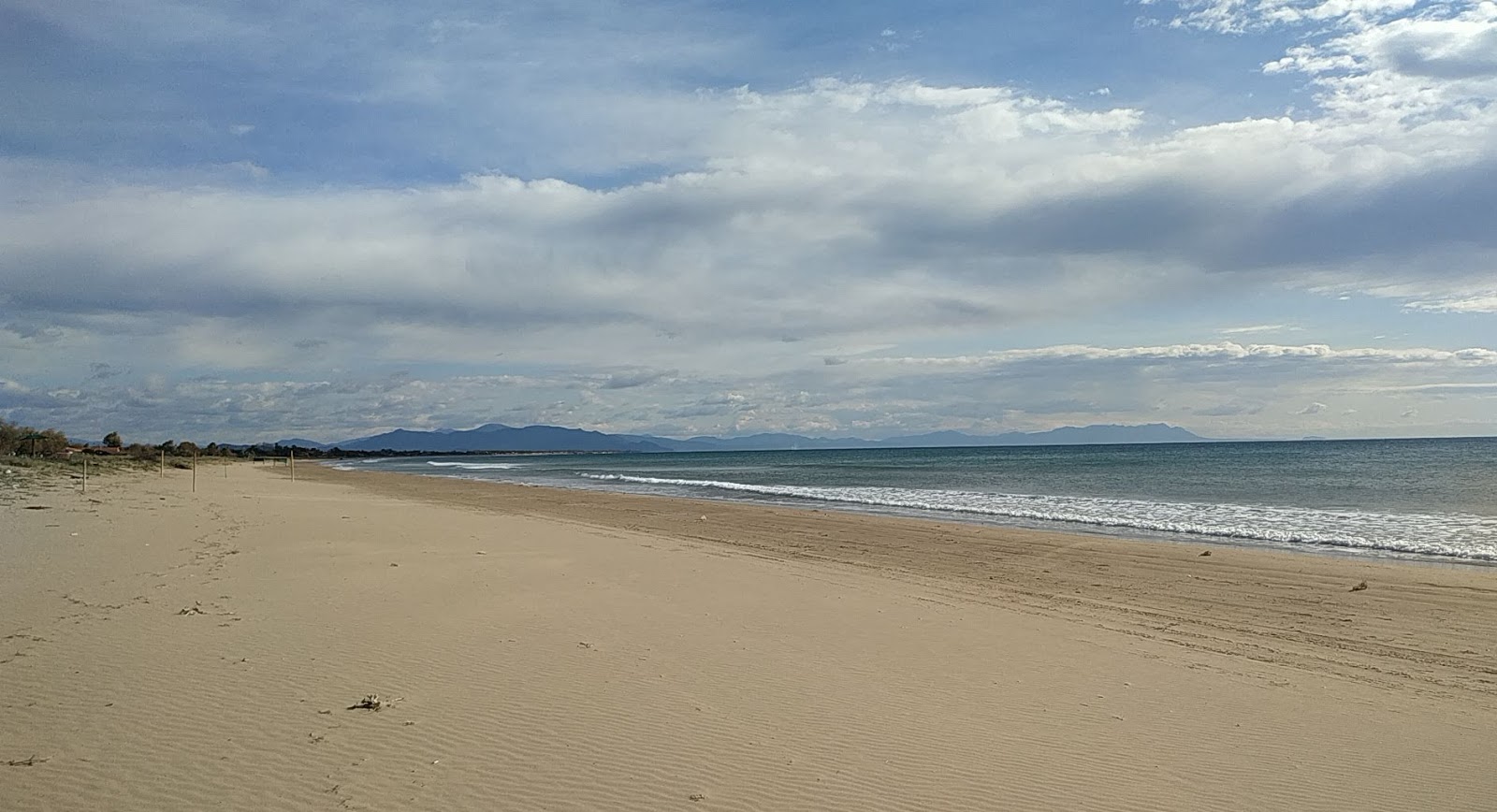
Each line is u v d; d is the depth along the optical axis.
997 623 10.80
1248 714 7.36
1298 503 30.55
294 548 15.41
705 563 15.10
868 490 42.25
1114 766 5.98
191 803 4.75
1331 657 9.96
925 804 5.22
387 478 63.81
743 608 10.95
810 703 7.04
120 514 21.58
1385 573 15.75
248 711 6.27
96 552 14.33
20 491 27.66
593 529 21.38
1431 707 7.91
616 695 7.00
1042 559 17.91
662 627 9.57
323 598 10.62
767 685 7.47
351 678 7.16
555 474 72.69
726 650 8.62
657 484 52.69
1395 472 49.31
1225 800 5.49
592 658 8.12
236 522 20.19
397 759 5.50
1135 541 20.95
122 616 9.27
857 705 7.03
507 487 48.88
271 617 9.37
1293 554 18.75
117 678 6.95
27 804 4.65
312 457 197.00
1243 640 10.76
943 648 9.19
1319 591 14.21
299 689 6.84
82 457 55.19
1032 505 31.67
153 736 5.71
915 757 5.96
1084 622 11.52
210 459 96.25
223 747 5.58
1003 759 6.01
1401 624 11.81
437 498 37.75
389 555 14.79
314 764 5.35
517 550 16.06
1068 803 5.33
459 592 11.28
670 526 24.67
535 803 4.95
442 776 5.27
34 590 10.71
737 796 5.20
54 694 6.50
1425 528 22.58
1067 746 6.34
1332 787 5.79
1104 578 15.55
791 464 96.56
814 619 10.43
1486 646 10.55
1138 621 11.85
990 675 8.18
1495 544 19.31
